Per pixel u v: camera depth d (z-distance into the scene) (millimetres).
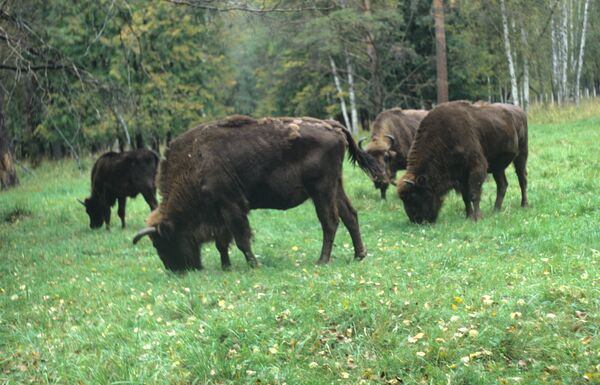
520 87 39812
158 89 18609
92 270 10547
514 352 5508
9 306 8625
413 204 12242
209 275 9164
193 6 15008
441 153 12094
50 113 16375
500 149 12430
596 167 16188
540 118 31156
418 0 34969
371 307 6395
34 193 20859
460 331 5863
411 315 6281
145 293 8422
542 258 8219
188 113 32812
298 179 9422
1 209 17750
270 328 6293
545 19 38219
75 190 21453
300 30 29719
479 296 6730
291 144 9375
